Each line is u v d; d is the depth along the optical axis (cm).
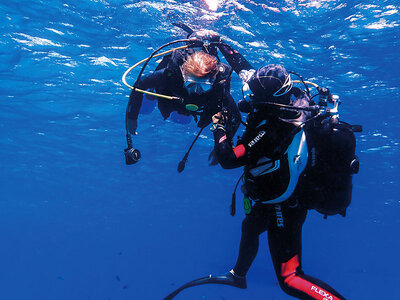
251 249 333
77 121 1638
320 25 1011
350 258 8294
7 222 5550
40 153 2186
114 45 1059
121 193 3366
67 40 1048
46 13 959
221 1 941
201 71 311
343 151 277
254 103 274
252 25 995
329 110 287
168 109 386
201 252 10375
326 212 299
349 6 956
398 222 3831
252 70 372
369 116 1491
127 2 930
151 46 1038
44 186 3133
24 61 1135
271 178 280
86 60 1123
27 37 1028
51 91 1337
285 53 1087
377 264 8894
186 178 2716
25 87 1309
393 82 1216
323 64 1133
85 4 941
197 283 359
